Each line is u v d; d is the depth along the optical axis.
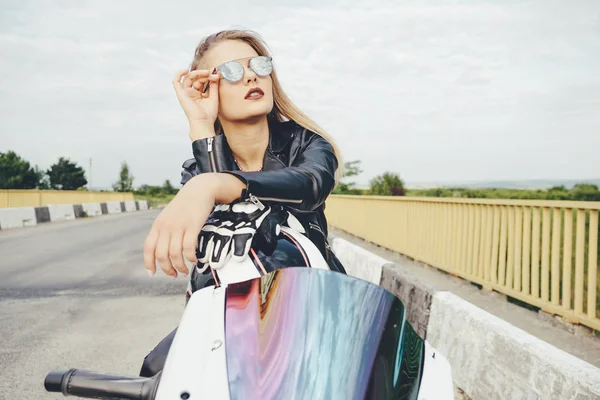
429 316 4.39
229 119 2.16
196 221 1.52
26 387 3.88
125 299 6.83
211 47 2.21
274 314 1.47
